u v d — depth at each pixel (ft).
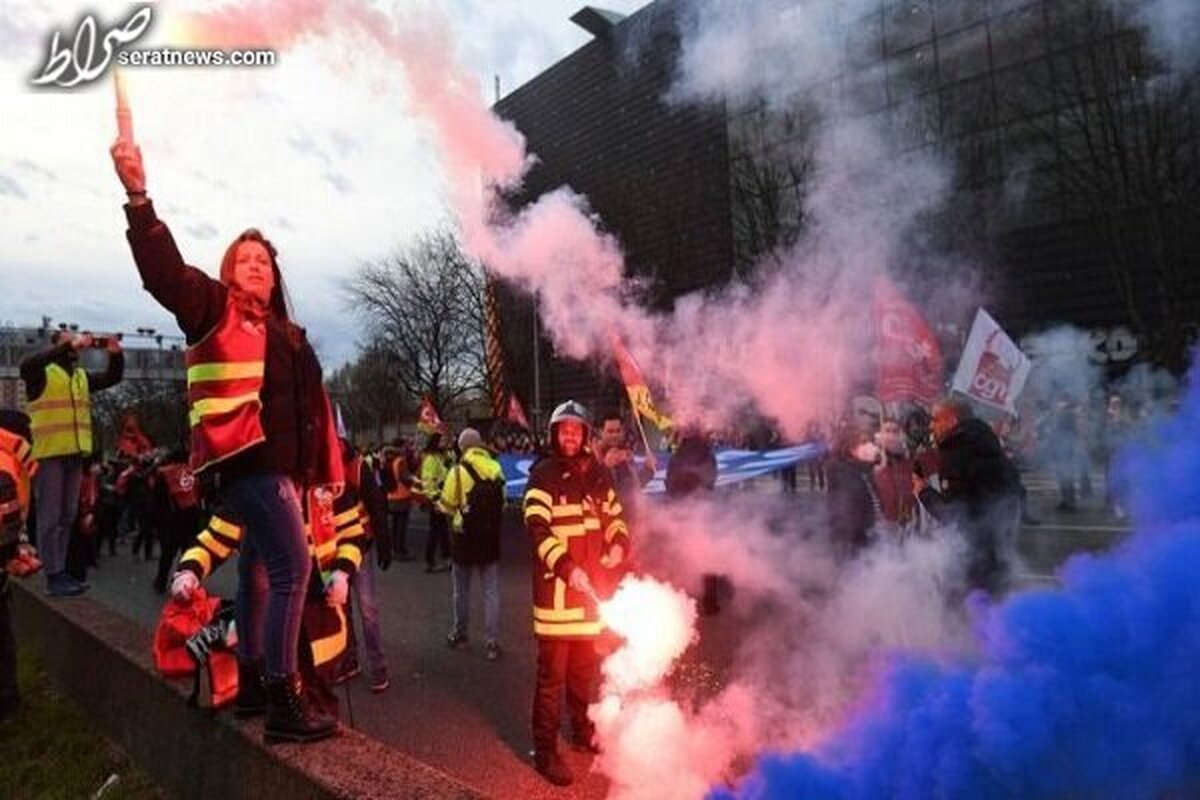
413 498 44.29
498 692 21.22
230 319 10.80
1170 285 39.96
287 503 11.27
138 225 9.98
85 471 34.71
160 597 36.09
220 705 12.69
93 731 17.12
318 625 13.29
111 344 25.02
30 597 23.66
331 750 10.91
